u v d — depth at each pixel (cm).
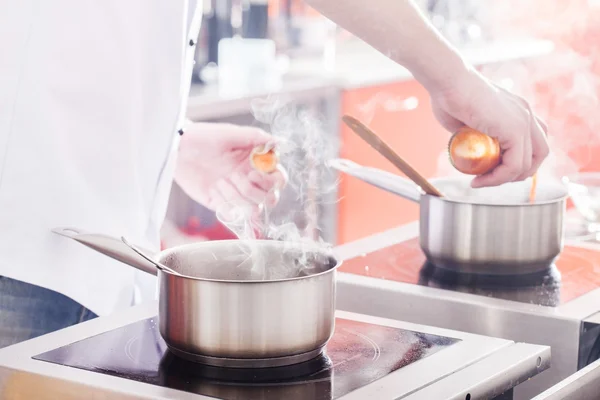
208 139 170
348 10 137
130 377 99
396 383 97
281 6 414
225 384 97
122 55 141
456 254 149
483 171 151
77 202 139
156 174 155
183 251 115
